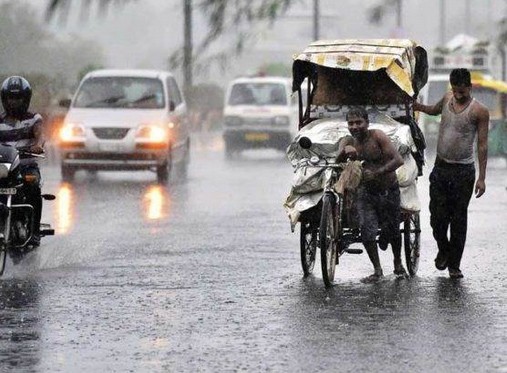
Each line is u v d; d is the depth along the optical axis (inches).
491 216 1387.8
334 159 856.9
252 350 563.5
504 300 754.8
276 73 3073.3
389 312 699.4
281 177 2110.0
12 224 932.6
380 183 836.0
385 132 882.1
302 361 530.6
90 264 960.3
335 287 820.0
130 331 629.0
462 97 863.7
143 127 1962.4
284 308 717.3
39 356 547.8
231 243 1116.5
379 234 859.4
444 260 886.4
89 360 537.0
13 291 799.7
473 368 512.4
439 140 871.7
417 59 986.1
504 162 2689.5
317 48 935.7
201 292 792.9
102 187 1868.8
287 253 1034.1
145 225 1294.3
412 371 504.1
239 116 2837.1
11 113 979.9
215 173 2230.6
